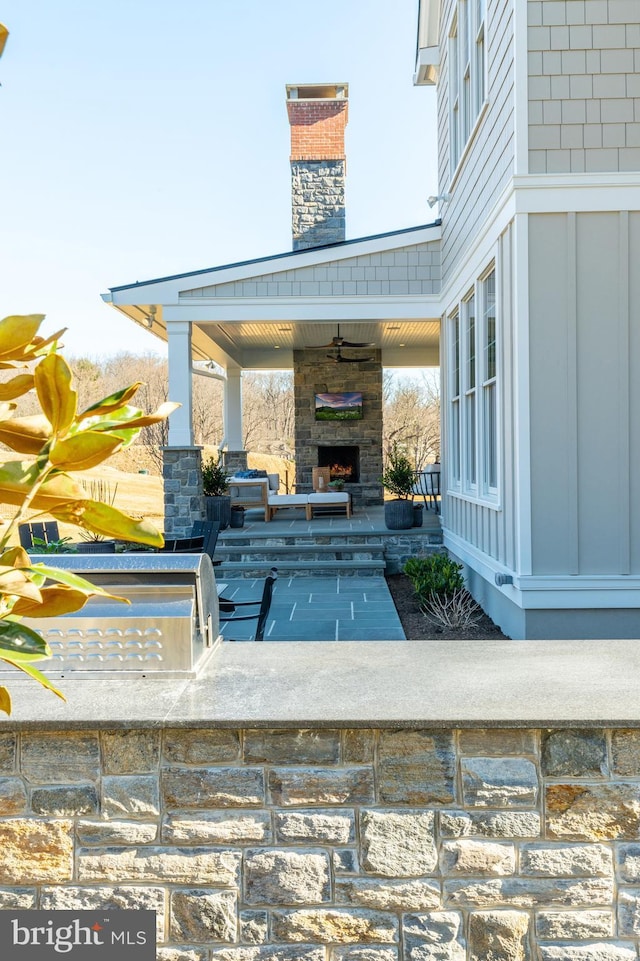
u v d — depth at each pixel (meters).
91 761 1.96
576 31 5.07
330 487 13.41
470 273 7.16
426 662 2.41
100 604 2.28
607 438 5.17
